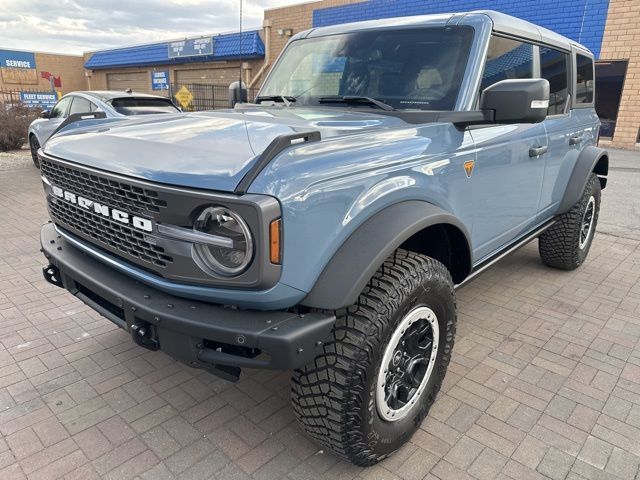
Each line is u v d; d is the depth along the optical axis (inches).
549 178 157.0
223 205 69.1
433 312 94.8
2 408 107.5
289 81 140.6
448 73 115.5
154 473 91.1
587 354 134.4
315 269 75.7
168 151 79.8
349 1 645.3
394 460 95.3
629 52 503.8
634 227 263.1
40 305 156.6
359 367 79.3
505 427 104.7
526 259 212.2
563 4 521.0
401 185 89.1
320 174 75.0
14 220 257.9
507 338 142.5
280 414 108.7
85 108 381.1
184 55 866.8
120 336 138.6
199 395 114.3
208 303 77.8
